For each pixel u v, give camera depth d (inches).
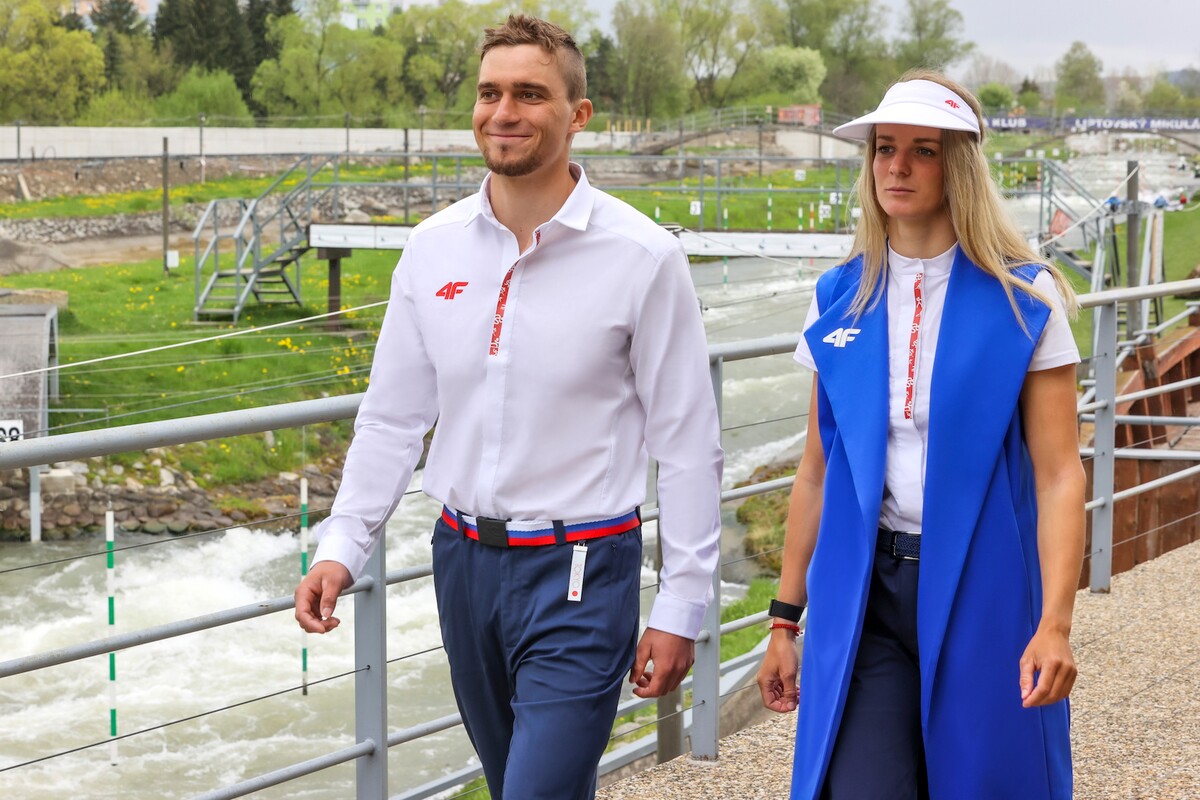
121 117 2488.9
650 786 126.9
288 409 90.3
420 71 3061.0
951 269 82.0
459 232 84.6
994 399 79.4
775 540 402.3
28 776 278.2
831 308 85.4
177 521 576.1
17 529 553.3
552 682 81.0
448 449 85.1
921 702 81.2
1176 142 2864.2
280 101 2989.7
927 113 79.6
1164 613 180.7
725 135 2519.7
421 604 408.5
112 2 3166.8
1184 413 461.7
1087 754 135.6
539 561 82.0
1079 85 4146.2
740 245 828.6
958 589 79.9
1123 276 917.2
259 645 359.9
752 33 3417.8
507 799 80.0
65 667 338.6
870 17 3666.3
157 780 280.4
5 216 1539.1
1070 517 79.2
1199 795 125.4
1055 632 78.0
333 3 3021.7
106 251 1529.3
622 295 81.0
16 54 2388.0
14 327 740.0
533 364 81.5
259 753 296.4
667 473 83.4
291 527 510.3
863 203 84.7
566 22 3198.8
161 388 721.6
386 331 88.3
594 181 1318.9
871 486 81.2
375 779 104.4
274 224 1583.4
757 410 592.7
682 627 83.6
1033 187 1023.0
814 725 83.3
